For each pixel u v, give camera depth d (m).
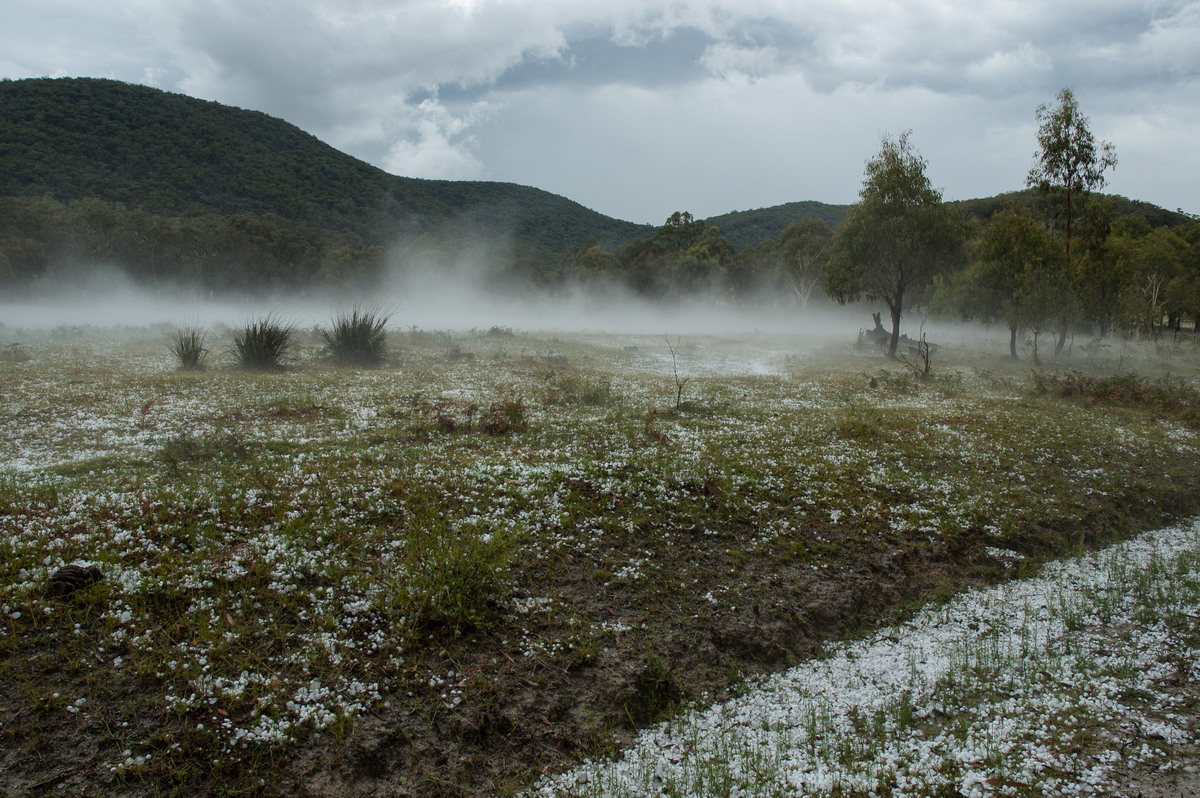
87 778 4.52
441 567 6.69
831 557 8.75
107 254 63.12
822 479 10.95
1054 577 9.07
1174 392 20.91
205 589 6.38
